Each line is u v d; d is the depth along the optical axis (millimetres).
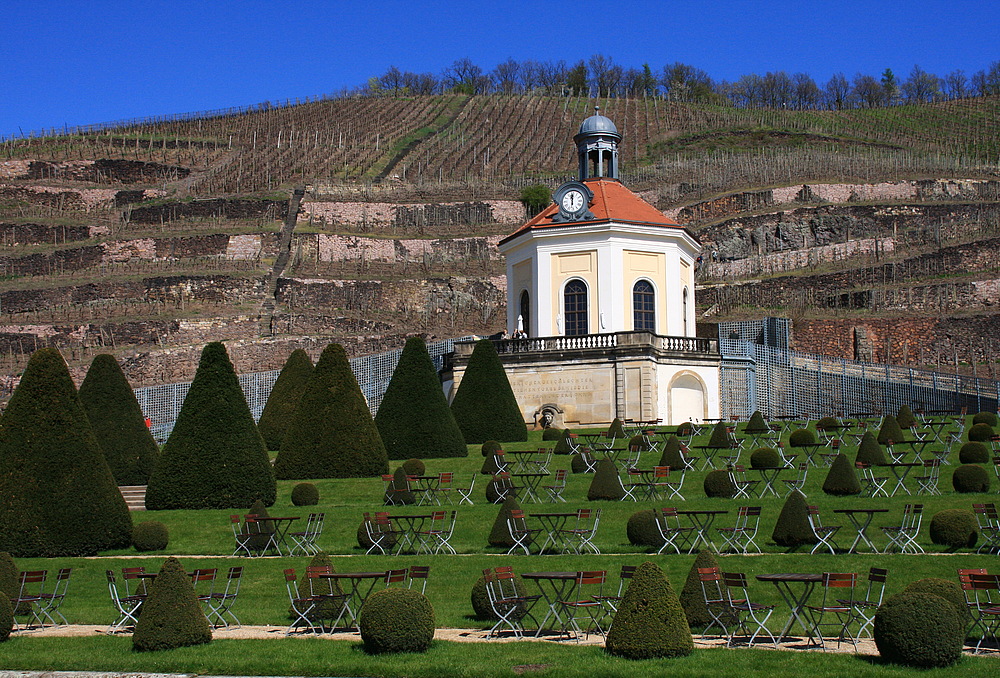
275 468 41031
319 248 102438
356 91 192000
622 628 19516
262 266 100125
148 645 21016
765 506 31281
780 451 40156
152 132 149125
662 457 38562
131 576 23922
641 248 58062
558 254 58406
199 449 36562
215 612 23984
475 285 95875
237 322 86938
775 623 22062
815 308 86188
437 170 139500
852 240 100812
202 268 100000
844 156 131125
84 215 117000
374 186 125438
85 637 22516
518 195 119000
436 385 45281
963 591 20062
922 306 84000
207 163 135625
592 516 31359
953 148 152875
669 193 118000
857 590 23688
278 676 19344
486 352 49406
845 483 32906
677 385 56094
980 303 83375
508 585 23219
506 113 177000
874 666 18266
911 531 28000
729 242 102438
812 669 18203
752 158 131250
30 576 24656
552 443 46625
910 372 63500
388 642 20156
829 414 61438
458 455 44594
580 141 63969
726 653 19469
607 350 54250
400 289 94312
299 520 33594
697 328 75750
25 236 108438
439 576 26594
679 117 174500
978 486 32844
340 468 40688
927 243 97688
